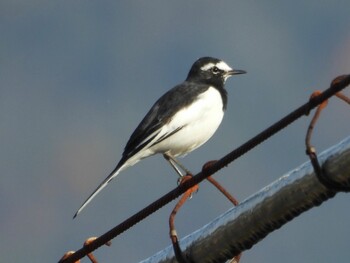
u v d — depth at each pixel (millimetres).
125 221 9852
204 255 8758
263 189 8367
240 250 8594
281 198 8219
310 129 8375
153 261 9109
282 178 8266
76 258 10250
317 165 8016
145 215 9750
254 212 8367
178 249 8891
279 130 8922
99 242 10062
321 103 8617
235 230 8500
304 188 8109
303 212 8219
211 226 8695
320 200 8102
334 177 7980
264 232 8406
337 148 7980
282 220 8289
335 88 8539
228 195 9641
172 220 9195
